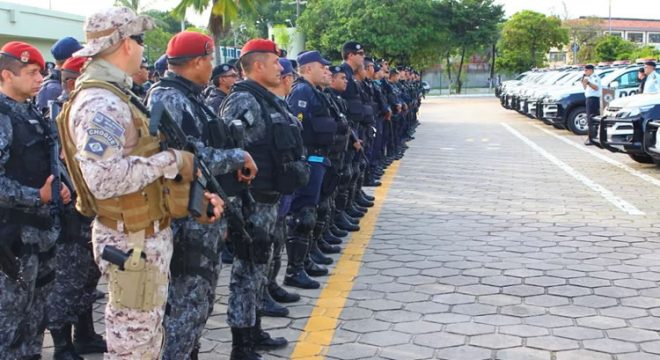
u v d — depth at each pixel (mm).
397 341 3799
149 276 2318
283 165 3467
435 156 12188
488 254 5527
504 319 4094
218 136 2902
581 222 6641
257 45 3617
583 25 56812
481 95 42406
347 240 6102
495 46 45969
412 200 7965
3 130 2885
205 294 2941
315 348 3727
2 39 21406
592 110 13328
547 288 4645
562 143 14211
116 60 2336
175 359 2871
